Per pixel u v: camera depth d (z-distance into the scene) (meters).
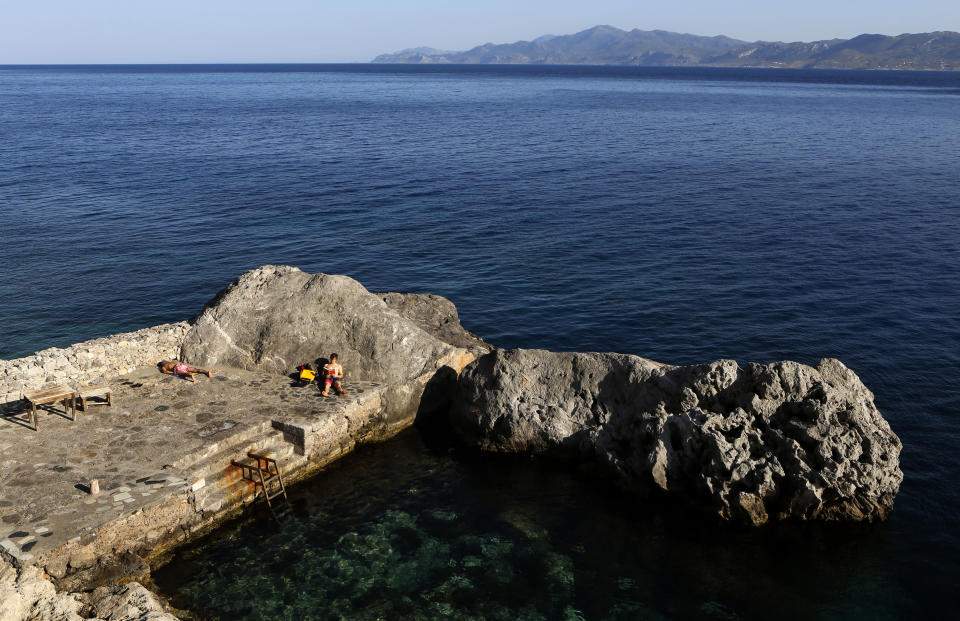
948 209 53.47
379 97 194.12
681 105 165.25
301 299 22.67
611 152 84.88
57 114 129.38
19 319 32.06
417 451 21.12
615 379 20.41
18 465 15.93
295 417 19.17
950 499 18.70
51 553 13.17
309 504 18.09
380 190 61.12
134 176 66.19
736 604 14.98
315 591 14.93
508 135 101.50
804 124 120.25
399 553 16.33
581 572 15.91
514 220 51.19
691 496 18.36
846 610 14.81
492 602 14.82
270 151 83.50
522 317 33.06
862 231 47.47
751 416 18.36
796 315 32.72
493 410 21.08
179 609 14.22
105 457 16.50
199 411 19.17
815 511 17.47
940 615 14.70
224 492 17.00
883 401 24.34
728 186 63.19
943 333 30.38
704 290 36.28
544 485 19.50
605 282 37.75
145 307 33.94
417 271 39.72
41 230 47.03
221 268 39.81
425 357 22.69
